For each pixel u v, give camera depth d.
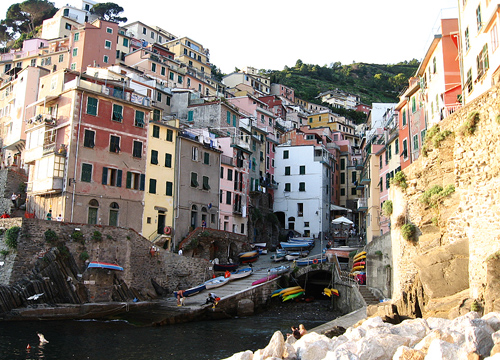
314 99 177.38
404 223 30.45
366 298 39.81
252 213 72.75
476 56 30.14
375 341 14.80
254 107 94.94
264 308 48.62
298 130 99.06
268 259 65.81
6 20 136.62
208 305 42.34
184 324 38.75
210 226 61.56
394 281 31.66
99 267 41.25
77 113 48.19
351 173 101.62
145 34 133.50
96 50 91.81
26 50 105.31
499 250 20.50
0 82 81.44
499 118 21.47
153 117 65.75
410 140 46.41
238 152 69.25
